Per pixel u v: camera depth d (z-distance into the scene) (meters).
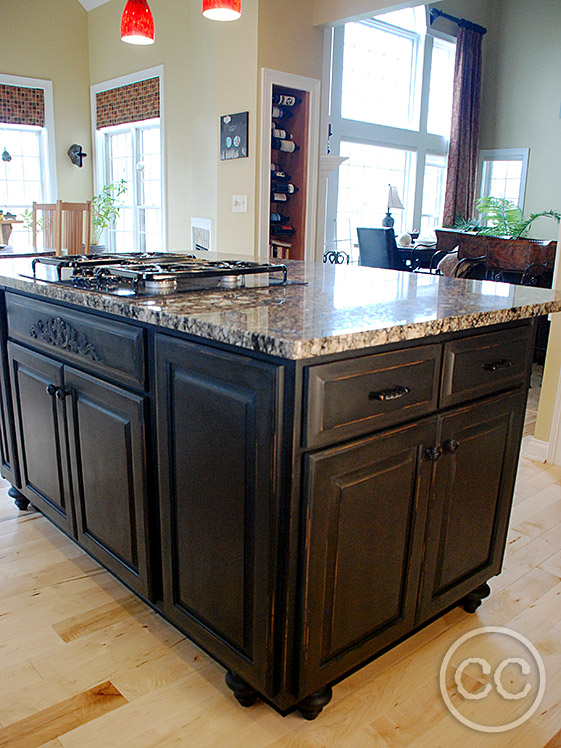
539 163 8.87
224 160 4.76
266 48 4.27
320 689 1.35
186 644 1.61
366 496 1.28
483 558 1.71
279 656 1.24
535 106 8.80
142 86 5.93
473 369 1.46
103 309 1.46
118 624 1.68
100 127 6.59
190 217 5.68
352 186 7.96
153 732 1.32
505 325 1.56
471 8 8.74
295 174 4.83
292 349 1.02
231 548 1.29
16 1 5.96
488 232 8.20
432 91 8.69
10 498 2.40
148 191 6.38
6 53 5.99
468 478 1.55
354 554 1.29
